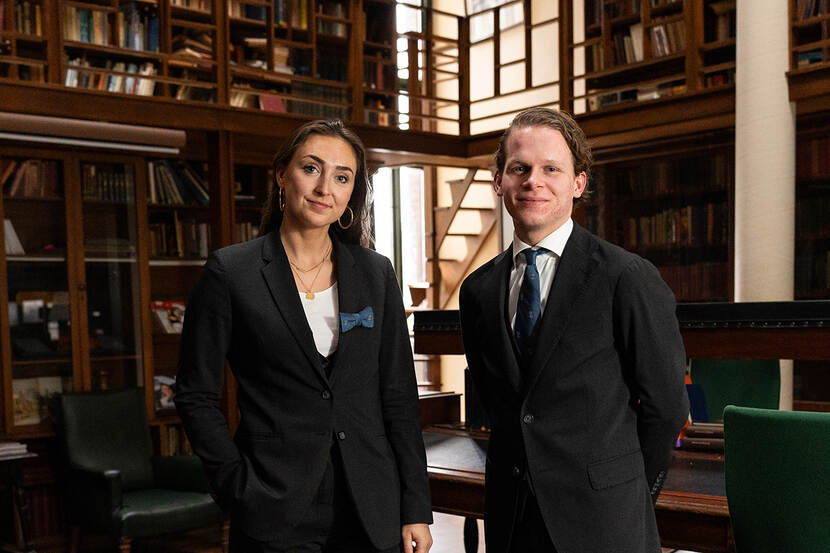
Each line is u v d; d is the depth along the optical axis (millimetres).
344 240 2039
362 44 7148
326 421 1823
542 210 1797
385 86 7742
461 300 2037
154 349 6230
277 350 1822
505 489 1843
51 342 5520
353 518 1846
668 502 2391
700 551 2377
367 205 2045
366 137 6973
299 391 1823
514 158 1817
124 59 5926
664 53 6500
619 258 1764
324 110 7016
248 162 6941
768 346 2594
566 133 1816
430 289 9508
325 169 1858
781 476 2211
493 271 1946
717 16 6332
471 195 9445
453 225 9695
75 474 4910
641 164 6973
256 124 6156
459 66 7949
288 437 1804
